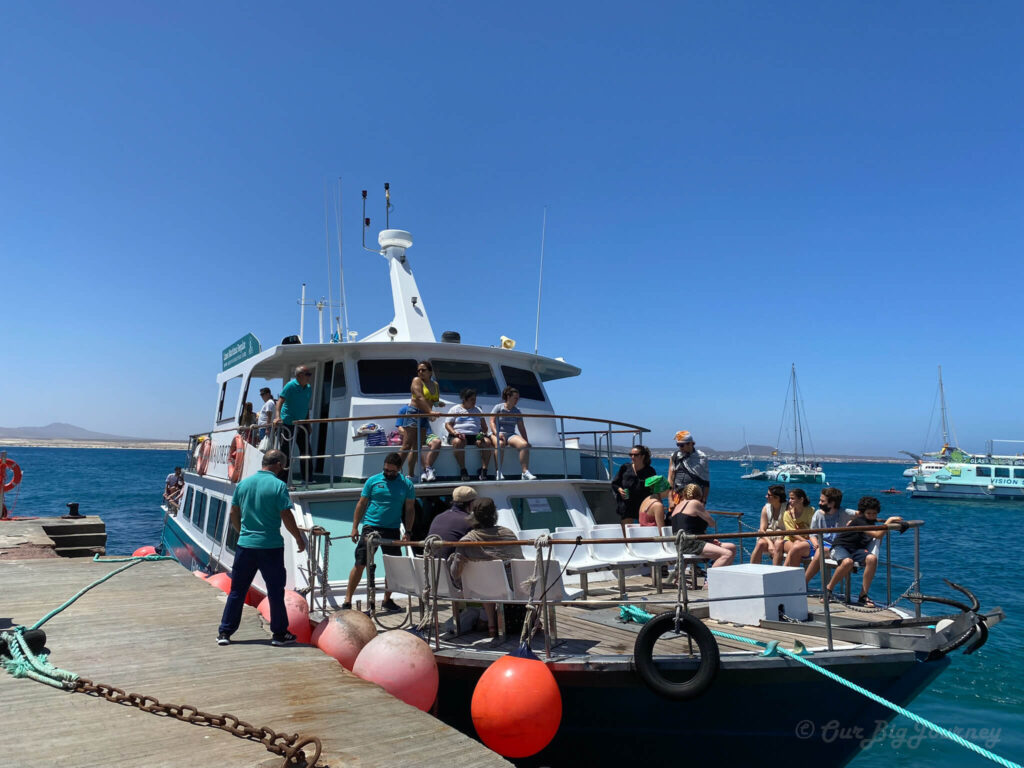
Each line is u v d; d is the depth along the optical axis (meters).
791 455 112.94
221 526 11.82
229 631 7.04
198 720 4.80
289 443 9.45
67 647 6.90
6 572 11.40
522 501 9.33
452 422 9.79
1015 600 18.75
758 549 9.07
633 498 10.09
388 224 13.00
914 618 6.92
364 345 10.59
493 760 4.29
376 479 7.85
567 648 6.20
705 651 5.39
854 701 5.74
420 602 6.98
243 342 13.45
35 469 92.06
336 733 4.68
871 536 8.31
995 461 71.94
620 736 5.86
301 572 8.33
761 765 5.76
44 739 4.48
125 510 39.53
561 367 12.90
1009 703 10.77
